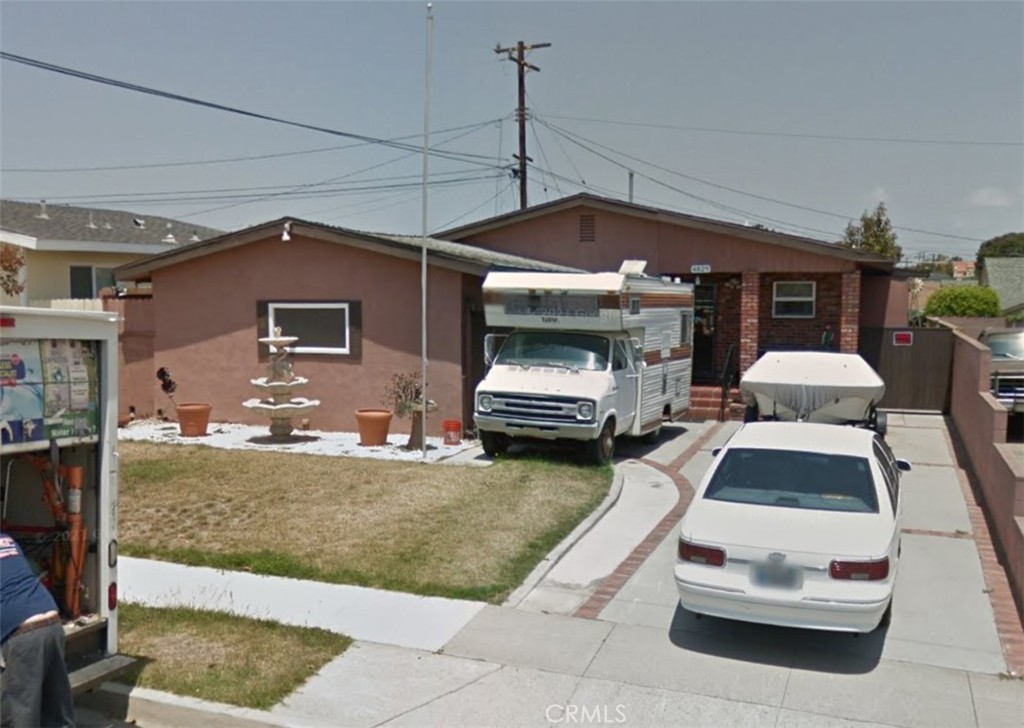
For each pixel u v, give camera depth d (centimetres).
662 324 1582
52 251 2288
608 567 882
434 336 1545
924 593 814
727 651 679
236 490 1130
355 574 829
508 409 1316
